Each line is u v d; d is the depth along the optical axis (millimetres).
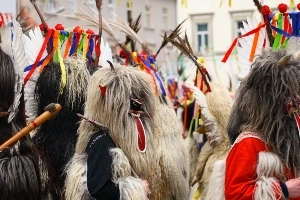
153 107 4238
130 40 6566
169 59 16062
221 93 5398
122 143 4027
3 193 3770
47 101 4871
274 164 3586
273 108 3598
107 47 5648
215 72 9227
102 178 3854
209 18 30094
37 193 3896
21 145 3898
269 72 3605
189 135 6590
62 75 4828
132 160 4051
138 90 4129
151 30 27906
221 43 30000
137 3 23578
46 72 4914
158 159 4758
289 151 3607
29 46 5156
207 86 5578
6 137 3912
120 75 4059
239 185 3578
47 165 4637
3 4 5418
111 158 3898
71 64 4941
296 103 3619
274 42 4836
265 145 3623
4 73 3877
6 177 3775
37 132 4793
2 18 4008
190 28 30359
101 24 5586
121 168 3885
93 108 4059
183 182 5070
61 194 4621
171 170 4895
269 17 4863
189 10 30359
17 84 3936
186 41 6113
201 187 5500
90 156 3938
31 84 4938
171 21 29812
